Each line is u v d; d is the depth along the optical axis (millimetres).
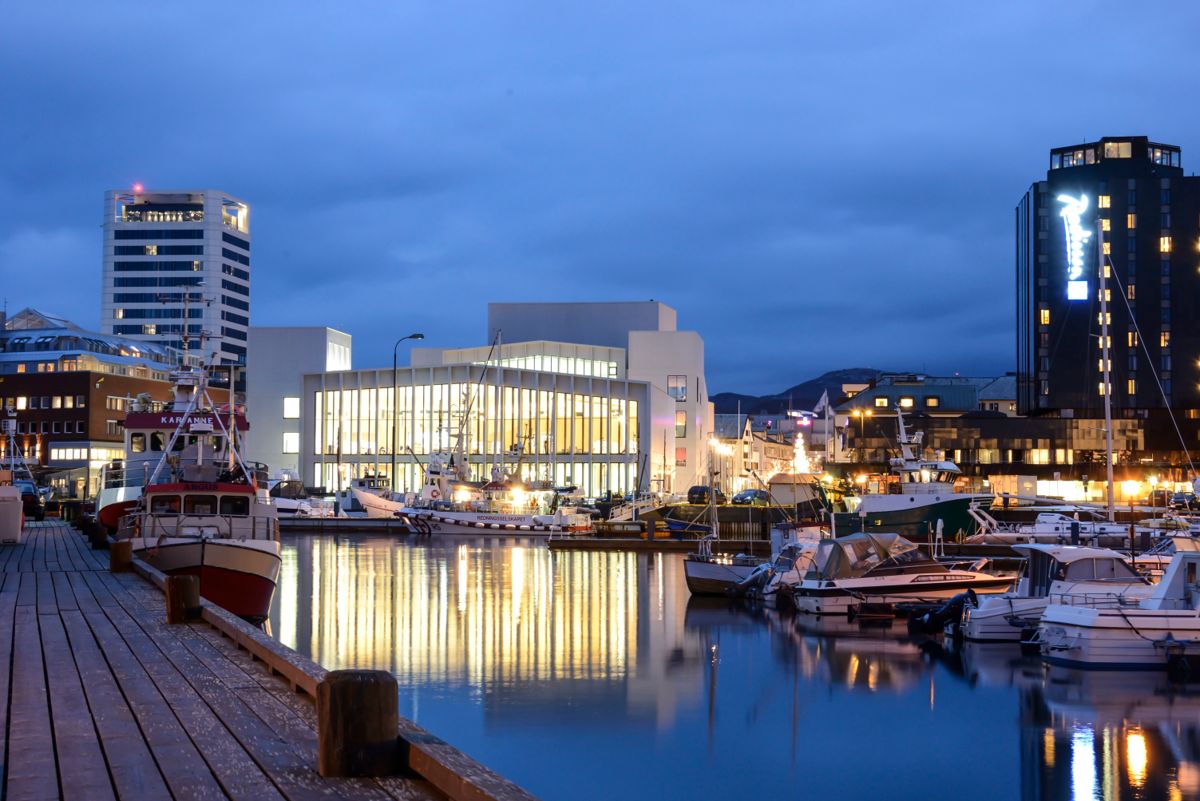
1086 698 32938
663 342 147875
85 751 12758
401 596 55562
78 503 77438
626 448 129875
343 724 11656
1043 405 148125
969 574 52094
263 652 18125
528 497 108125
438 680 34875
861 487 123750
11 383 137125
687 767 26125
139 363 158500
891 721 30500
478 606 52156
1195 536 58875
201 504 38875
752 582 56094
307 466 135500
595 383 130875
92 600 27797
